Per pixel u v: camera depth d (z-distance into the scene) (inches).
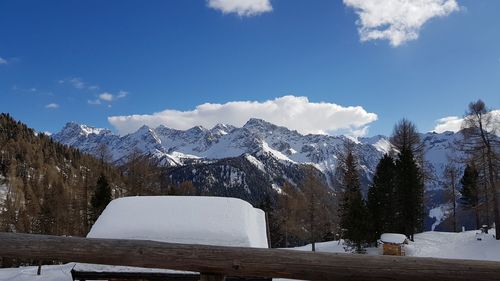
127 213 624.4
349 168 2065.7
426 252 1754.4
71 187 3208.7
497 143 1600.6
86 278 550.0
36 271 1386.6
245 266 119.8
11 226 2427.4
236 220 607.5
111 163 3048.7
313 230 1856.5
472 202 2386.8
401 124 2370.8
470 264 111.5
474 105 1614.2
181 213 619.8
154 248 125.2
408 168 2175.2
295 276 118.1
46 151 5324.8
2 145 4874.5
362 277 114.6
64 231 2289.6
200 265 121.9
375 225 2101.4
